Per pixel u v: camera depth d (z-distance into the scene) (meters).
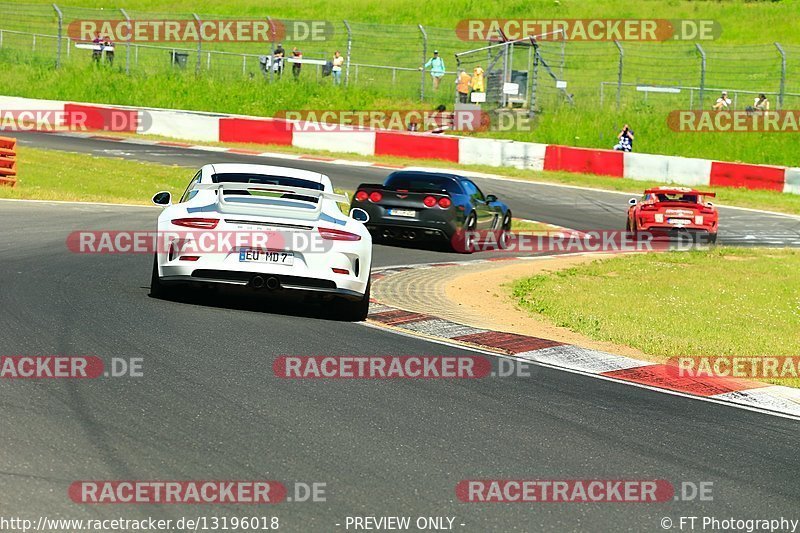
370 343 31.36
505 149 124.88
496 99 144.38
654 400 27.14
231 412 22.11
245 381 24.89
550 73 146.88
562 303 45.47
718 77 165.00
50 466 17.88
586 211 97.00
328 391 24.64
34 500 16.28
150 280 41.47
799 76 164.50
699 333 40.44
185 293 37.62
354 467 19.06
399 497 17.66
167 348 27.75
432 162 124.81
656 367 31.83
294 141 129.88
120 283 39.59
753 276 63.00
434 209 62.50
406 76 163.88
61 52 165.00
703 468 20.80
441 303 42.41
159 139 130.12
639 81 164.25
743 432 24.20
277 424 21.48
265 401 23.22
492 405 24.77
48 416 20.77
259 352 28.33
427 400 24.66
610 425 23.77
